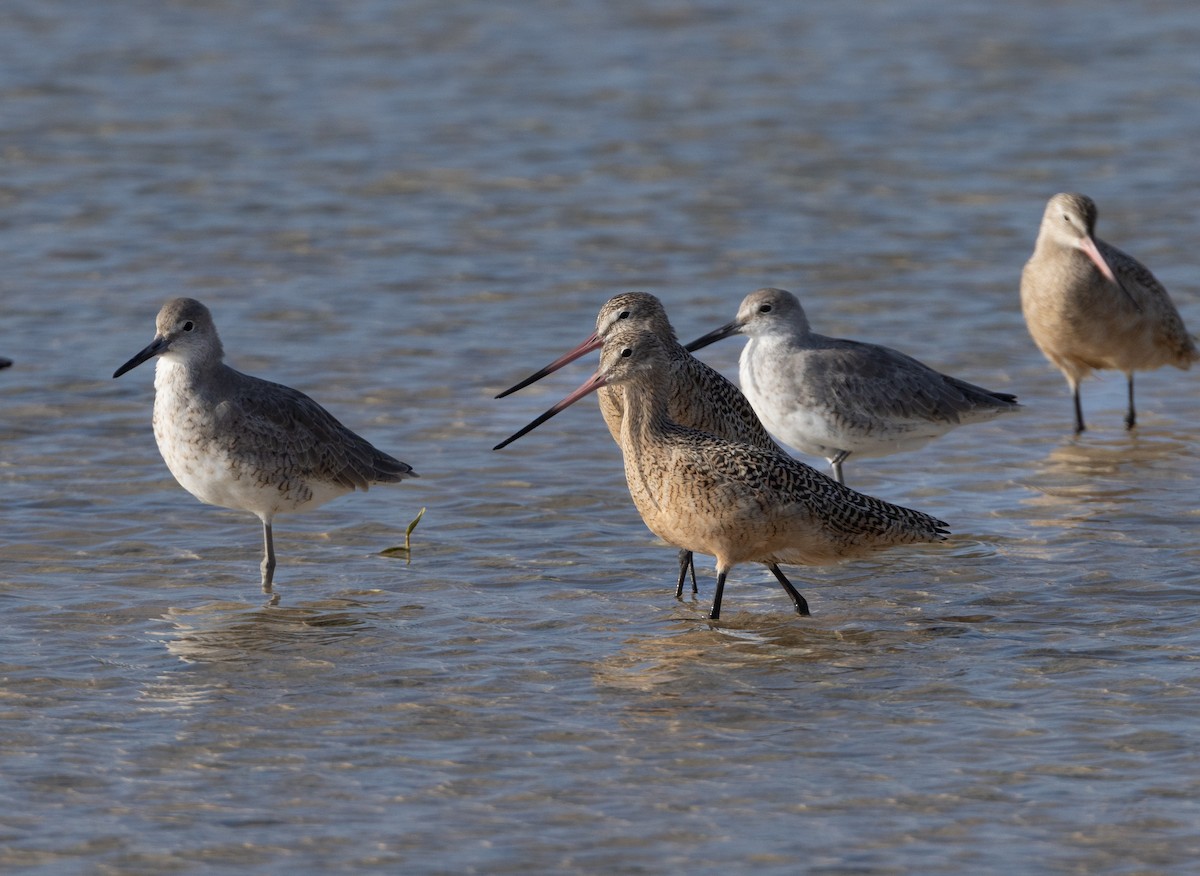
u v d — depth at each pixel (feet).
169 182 87.56
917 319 69.31
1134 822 31.07
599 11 127.34
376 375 62.34
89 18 123.13
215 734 35.24
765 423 52.80
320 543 47.85
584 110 102.06
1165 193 86.38
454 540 48.06
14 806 31.91
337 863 29.84
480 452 55.16
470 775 33.35
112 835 30.83
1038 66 112.78
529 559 46.73
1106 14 127.44
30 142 93.97
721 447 41.06
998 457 55.93
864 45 118.32
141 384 61.31
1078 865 29.58
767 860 29.86
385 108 102.42
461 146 94.73
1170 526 48.57
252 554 46.98
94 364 63.05
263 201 84.79
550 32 121.19
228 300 70.69
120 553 46.75
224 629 41.37
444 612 42.78
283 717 36.17
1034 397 62.49
